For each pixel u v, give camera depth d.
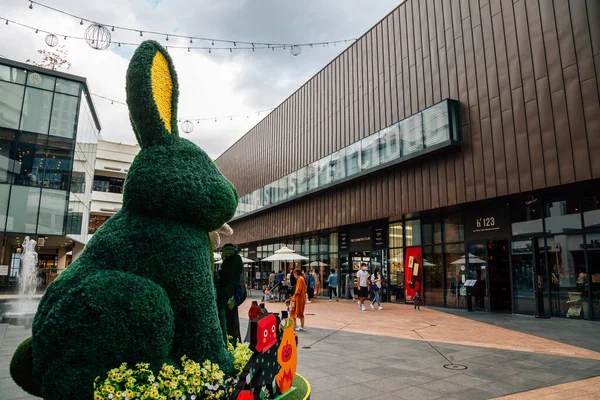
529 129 12.49
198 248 3.07
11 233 21.22
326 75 23.50
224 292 3.60
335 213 21.81
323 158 22.91
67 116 23.25
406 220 19.12
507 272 15.69
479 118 14.06
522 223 14.12
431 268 17.66
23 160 21.64
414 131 16.31
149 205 2.96
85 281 2.60
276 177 28.88
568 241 12.71
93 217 49.34
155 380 2.64
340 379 5.80
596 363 6.68
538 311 13.16
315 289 24.61
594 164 10.85
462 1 15.05
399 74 17.80
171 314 2.78
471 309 15.34
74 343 2.47
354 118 20.66
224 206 3.24
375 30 19.53
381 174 18.58
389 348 8.12
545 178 11.98
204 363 2.89
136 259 2.86
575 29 11.52
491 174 13.55
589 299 12.07
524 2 12.90
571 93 11.49
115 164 49.91
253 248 36.59
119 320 2.52
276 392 3.11
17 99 21.80
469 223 16.06
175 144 3.18
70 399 2.46
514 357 7.18
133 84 3.06
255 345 2.77
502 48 13.47
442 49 15.73
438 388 5.34
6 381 5.43
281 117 28.94
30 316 13.05
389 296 19.73
